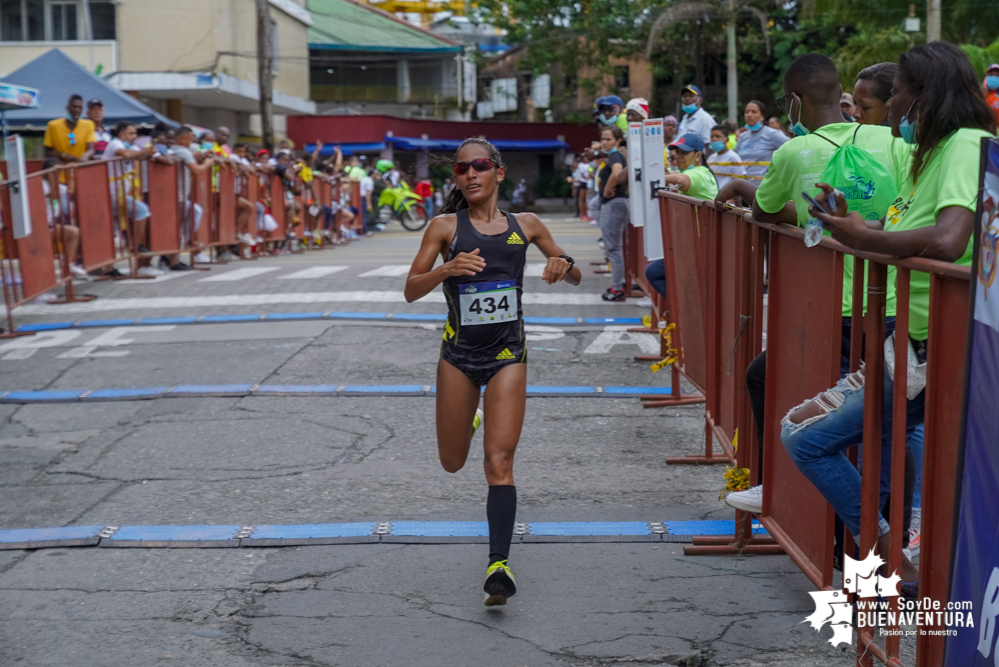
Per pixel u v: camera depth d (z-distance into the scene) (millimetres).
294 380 6957
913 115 2842
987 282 2160
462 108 47188
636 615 3523
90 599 3707
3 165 13078
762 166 8859
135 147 11938
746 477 4066
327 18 46188
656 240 6492
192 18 27969
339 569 3961
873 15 26281
